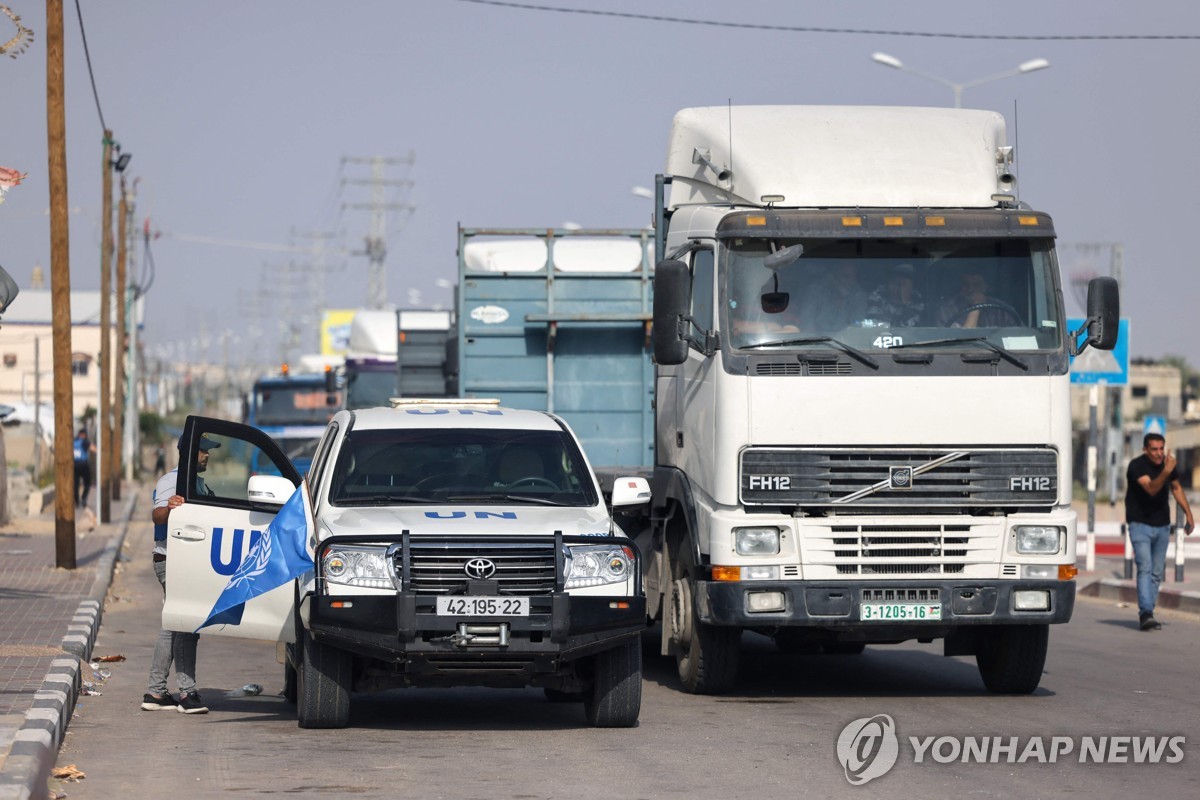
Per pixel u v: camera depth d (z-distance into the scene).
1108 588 85.25
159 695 44.09
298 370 174.00
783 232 45.25
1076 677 52.69
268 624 41.28
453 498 42.41
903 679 53.31
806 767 35.75
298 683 41.47
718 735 40.28
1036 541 45.34
